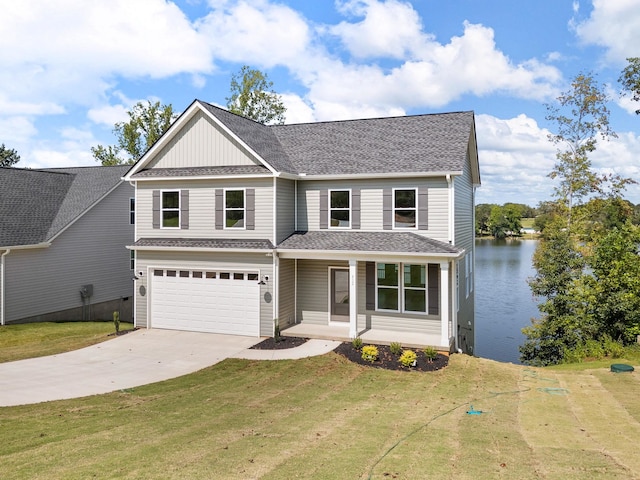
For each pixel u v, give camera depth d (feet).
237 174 61.62
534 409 36.50
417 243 57.00
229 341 60.08
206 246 62.54
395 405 37.55
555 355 71.92
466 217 73.00
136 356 53.78
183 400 38.47
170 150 67.00
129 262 95.50
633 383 44.93
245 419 33.32
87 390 41.47
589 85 106.32
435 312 59.67
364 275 62.85
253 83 142.00
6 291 71.26
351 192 63.26
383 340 56.85
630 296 62.85
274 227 61.16
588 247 90.68
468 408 36.81
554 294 74.59
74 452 26.40
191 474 23.21
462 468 24.06
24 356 54.24
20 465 24.38
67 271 81.76
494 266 185.68
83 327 74.02
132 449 26.91
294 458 25.52
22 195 83.25
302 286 65.92
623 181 104.83
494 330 103.71
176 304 66.28
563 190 109.50
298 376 46.55
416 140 65.87
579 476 22.86
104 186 91.81
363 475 23.15
